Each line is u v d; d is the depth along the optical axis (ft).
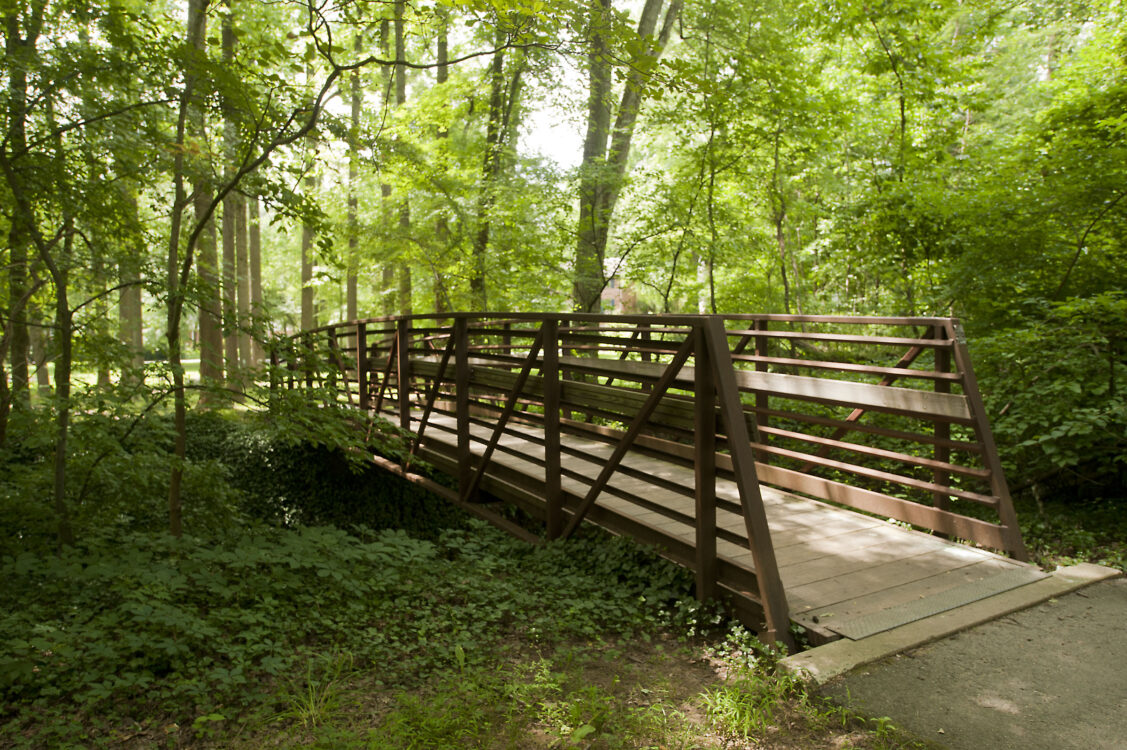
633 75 14.35
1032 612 10.78
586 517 15.29
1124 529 14.88
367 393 26.25
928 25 30.60
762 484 18.75
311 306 59.67
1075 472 17.60
